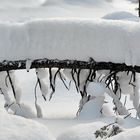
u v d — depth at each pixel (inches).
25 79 379.2
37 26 206.7
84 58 205.0
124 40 201.6
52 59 207.0
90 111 210.7
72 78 220.5
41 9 1316.4
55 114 247.8
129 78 217.9
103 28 203.2
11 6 1353.3
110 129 145.5
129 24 205.5
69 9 1352.1
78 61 206.4
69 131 146.3
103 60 204.2
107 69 206.8
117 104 219.1
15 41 207.9
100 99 214.2
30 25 208.1
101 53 203.3
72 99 302.7
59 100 298.8
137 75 218.8
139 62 201.0
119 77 218.4
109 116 206.7
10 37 208.4
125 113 218.8
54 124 196.7
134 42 200.7
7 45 207.8
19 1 1438.2
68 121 200.7
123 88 220.7
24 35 207.6
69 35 204.4
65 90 326.6
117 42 202.2
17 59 208.2
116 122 165.2
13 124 115.8
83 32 203.5
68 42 204.4
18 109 229.3
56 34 205.0
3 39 208.2
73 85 341.7
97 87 209.6
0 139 108.7
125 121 182.1
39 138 112.1
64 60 206.7
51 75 214.4
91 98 217.0
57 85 339.9
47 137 113.6
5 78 223.0
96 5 1427.2
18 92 230.1
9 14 1200.2
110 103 283.4
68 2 1428.4
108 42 202.5
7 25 211.0
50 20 207.8
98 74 223.3
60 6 1379.2
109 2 1470.2
